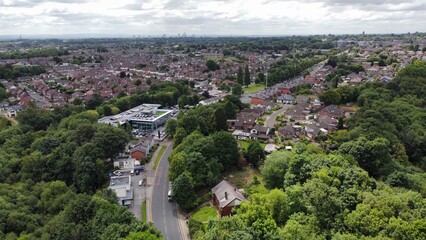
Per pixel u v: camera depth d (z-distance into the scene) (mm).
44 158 91062
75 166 88000
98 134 98562
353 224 53906
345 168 70375
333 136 111750
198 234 60281
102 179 89000
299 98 171250
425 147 100500
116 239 52000
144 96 166375
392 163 82750
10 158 94375
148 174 95812
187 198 75438
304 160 74000
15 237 61469
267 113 151000
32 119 124875
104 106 148000
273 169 80000
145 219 72938
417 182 73750
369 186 64938
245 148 106938
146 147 107312
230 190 74812
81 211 63562
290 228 51281
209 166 85000
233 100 154875
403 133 105500
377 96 143125
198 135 98875
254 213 57031
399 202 56031
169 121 124938
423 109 127750
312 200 59906
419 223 49375
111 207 64438
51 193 77688
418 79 156500
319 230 54688
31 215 69375
